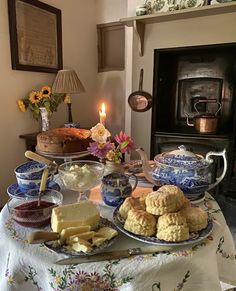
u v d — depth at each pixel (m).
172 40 2.25
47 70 2.46
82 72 3.01
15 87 2.19
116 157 1.05
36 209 0.78
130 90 2.80
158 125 2.50
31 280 0.67
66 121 2.84
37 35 2.31
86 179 0.90
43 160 1.00
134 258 0.63
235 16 2.01
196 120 2.26
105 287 0.61
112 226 0.75
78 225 0.69
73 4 2.74
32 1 2.21
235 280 0.82
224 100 2.43
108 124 3.28
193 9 1.96
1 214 0.85
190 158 0.97
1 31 2.01
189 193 0.92
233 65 2.34
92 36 3.09
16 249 0.67
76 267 0.61
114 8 2.95
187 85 2.54
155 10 2.29
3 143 2.14
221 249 0.78
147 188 1.05
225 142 2.12
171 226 0.66
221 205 2.15
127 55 2.78
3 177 2.17
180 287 0.65
